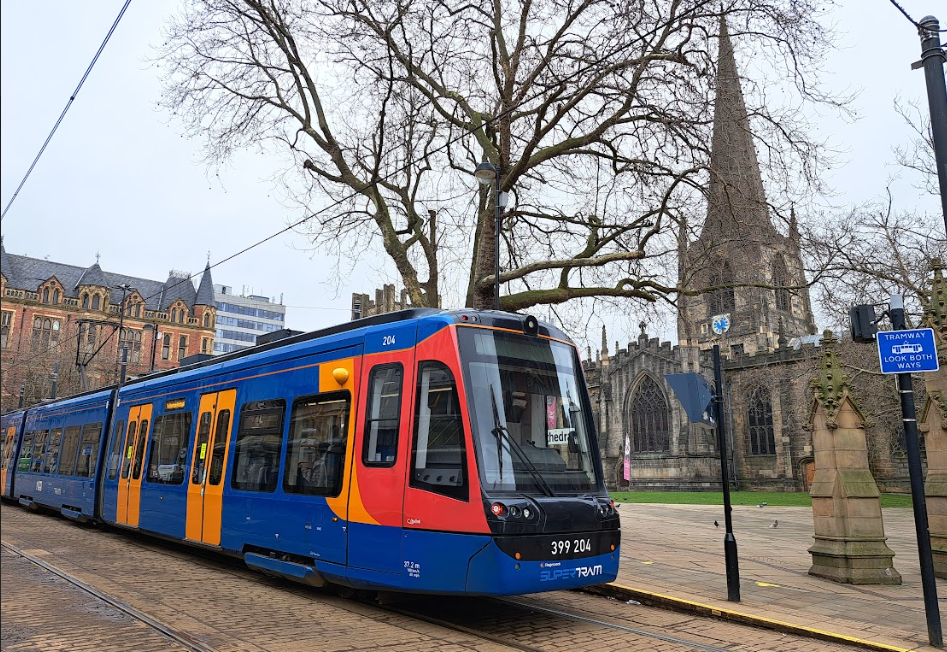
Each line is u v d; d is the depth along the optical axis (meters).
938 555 11.85
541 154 15.33
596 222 16.39
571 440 8.39
